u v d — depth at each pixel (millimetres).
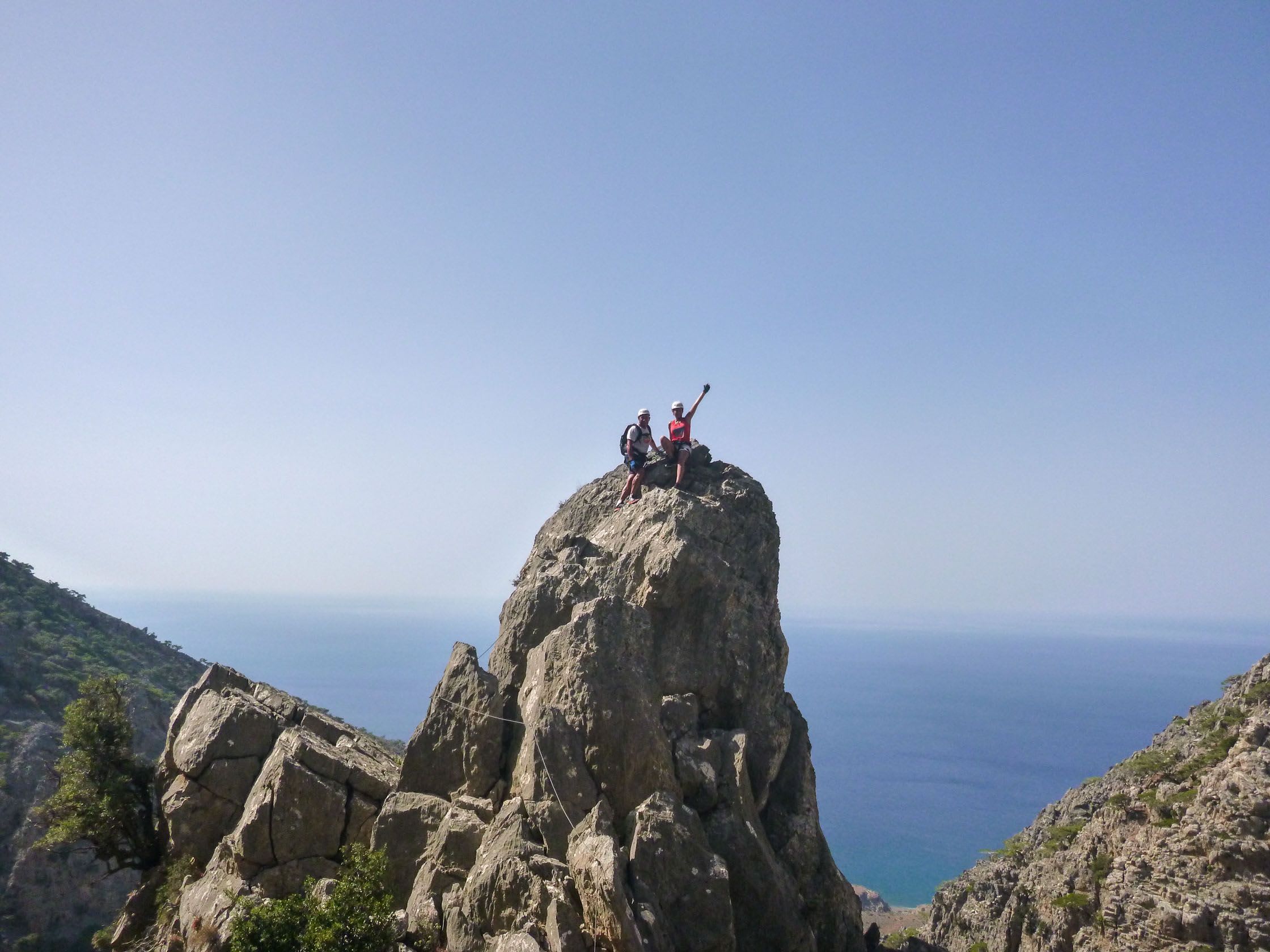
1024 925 36312
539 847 23562
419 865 26172
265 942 23141
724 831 25953
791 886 26688
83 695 36688
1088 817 43500
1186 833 28281
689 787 26562
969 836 169250
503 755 28156
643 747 25938
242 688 37094
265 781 29000
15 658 77875
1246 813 26844
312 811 28266
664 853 23422
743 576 32844
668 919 22672
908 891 132875
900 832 170375
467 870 24781
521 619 31469
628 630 28438
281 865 27656
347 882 23641
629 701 26609
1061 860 35688
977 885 45125
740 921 24969
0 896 57625
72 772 35375
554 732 25656
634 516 33594
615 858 21625
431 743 29109
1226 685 39969
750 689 30328
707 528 32438
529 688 28609
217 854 29219
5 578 92875
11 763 65688
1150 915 27609
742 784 27062
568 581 31859
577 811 24750
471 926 22453
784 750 30250
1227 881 26594
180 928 27375
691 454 36000
